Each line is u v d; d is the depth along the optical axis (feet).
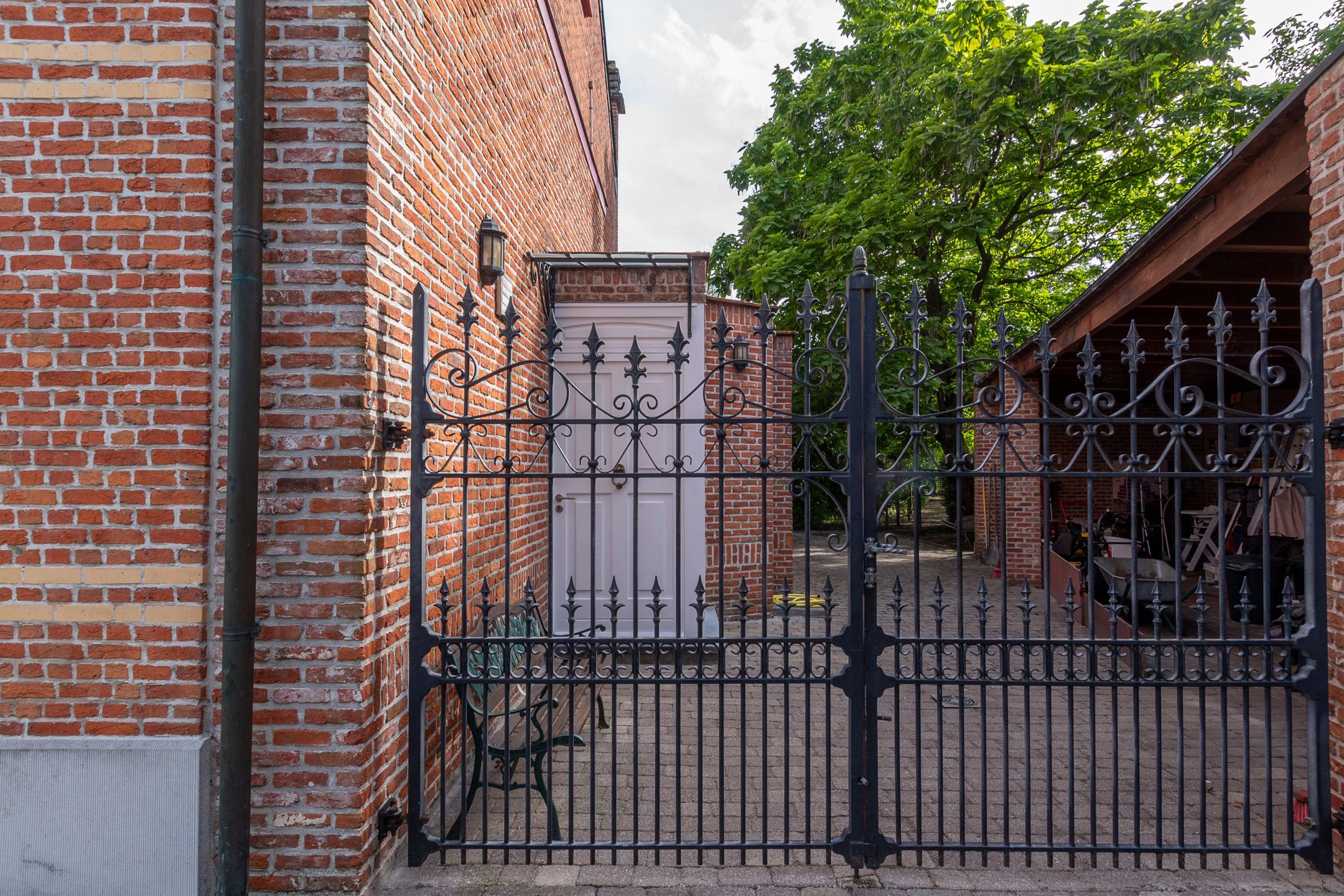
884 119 42.47
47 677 9.14
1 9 9.24
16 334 9.21
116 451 9.18
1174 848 9.56
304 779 9.10
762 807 10.09
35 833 9.00
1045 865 9.98
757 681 9.73
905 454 11.05
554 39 22.91
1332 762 10.30
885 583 34.01
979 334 49.42
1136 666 9.61
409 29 10.84
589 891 9.24
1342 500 10.15
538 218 21.15
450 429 12.91
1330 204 10.52
